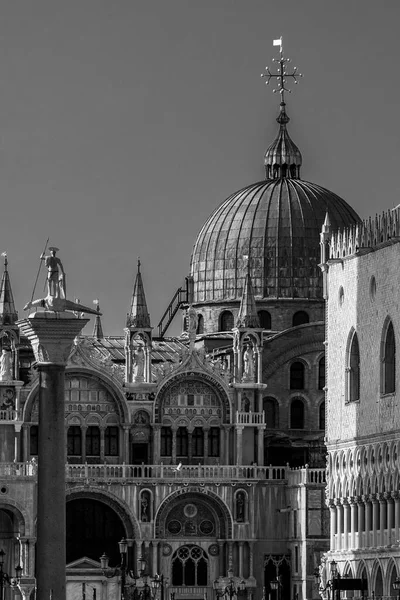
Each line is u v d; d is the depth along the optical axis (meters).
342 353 176.62
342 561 175.38
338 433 177.50
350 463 174.38
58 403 130.00
